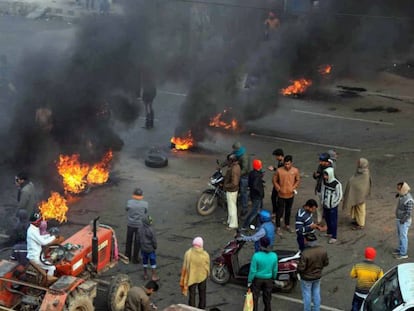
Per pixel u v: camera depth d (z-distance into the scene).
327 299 11.40
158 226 14.16
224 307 11.02
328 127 21.67
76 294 9.52
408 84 27.78
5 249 12.59
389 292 9.20
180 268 12.36
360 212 14.12
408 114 23.47
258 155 18.80
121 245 13.16
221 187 14.67
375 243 13.61
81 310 9.66
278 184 13.73
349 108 24.02
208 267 10.48
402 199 12.73
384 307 9.02
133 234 12.36
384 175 17.52
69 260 9.91
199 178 16.97
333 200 13.27
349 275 12.24
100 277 11.84
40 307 9.19
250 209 14.86
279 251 11.80
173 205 15.26
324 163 13.62
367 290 10.04
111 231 11.02
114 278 10.42
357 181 13.98
